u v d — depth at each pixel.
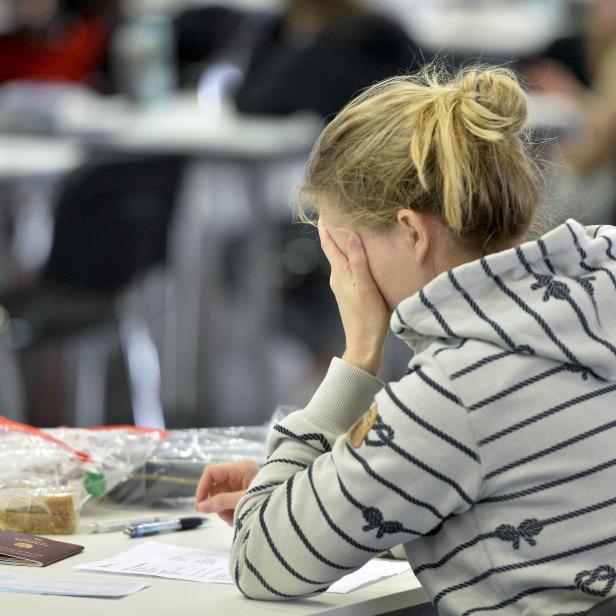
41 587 4.17
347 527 3.96
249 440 5.92
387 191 4.12
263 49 13.98
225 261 14.34
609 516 3.94
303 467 4.25
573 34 16.22
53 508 4.98
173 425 13.92
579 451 3.94
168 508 5.54
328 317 14.04
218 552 4.75
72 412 12.85
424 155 4.05
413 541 4.15
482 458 3.90
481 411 3.89
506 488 3.95
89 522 5.22
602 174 13.65
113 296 11.75
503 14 20.61
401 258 4.19
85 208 11.23
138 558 4.62
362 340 4.35
